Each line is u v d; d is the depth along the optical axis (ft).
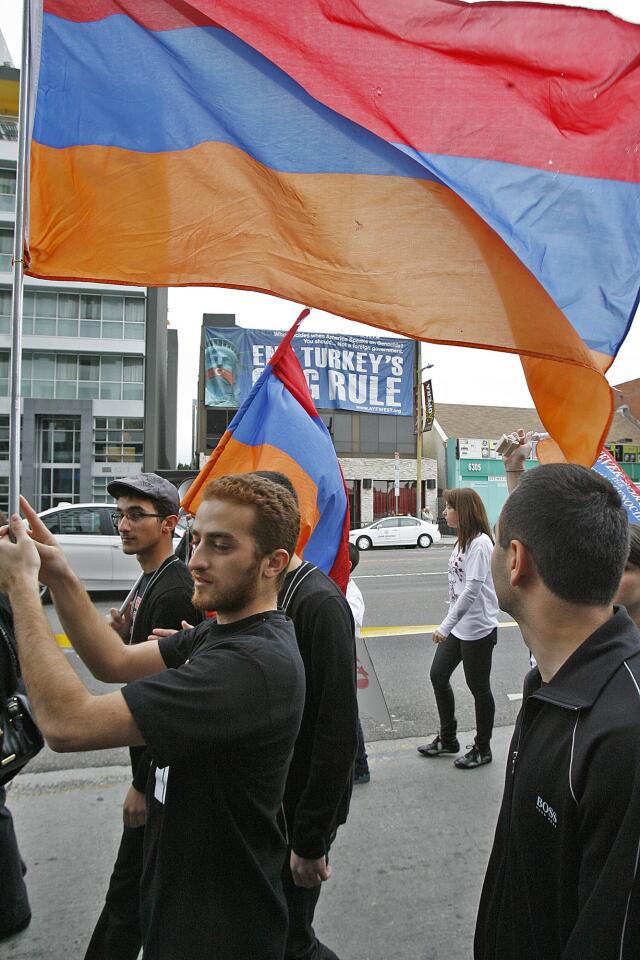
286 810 6.59
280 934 4.36
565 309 7.20
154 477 8.17
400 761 12.83
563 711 3.57
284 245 7.27
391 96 7.14
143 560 8.14
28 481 84.38
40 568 5.15
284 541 4.67
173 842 4.22
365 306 7.34
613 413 7.30
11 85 63.00
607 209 7.18
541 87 7.13
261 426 9.04
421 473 100.17
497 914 4.06
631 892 2.92
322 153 7.26
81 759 13.21
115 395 87.30
